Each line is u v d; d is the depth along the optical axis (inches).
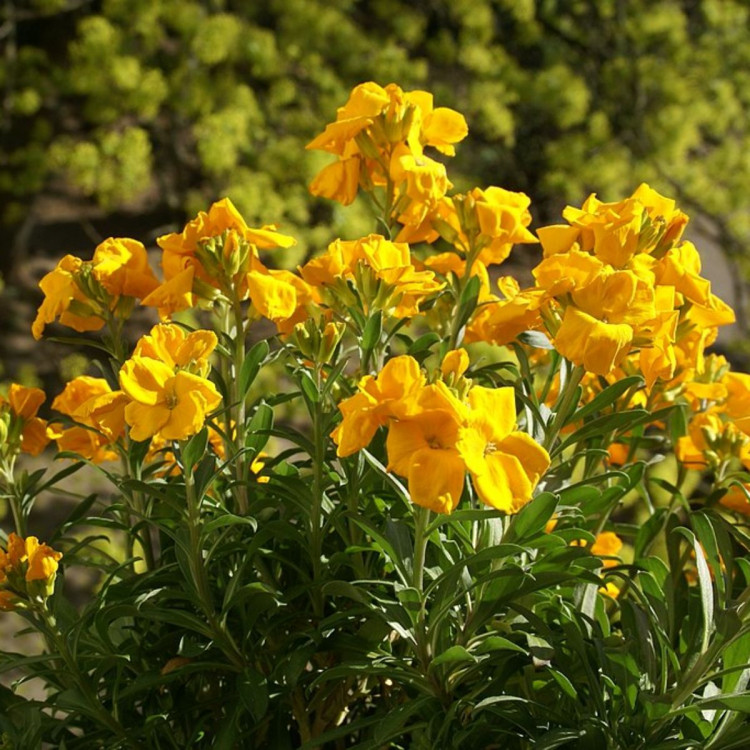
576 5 79.9
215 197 73.2
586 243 16.5
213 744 16.7
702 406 20.2
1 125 73.3
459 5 74.0
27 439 18.8
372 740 16.1
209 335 15.9
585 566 16.4
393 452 14.5
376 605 16.7
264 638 17.0
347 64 73.4
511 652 16.1
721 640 15.4
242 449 16.5
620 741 15.7
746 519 19.1
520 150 79.0
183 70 68.1
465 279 18.4
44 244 74.9
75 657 17.0
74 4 72.2
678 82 74.6
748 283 77.9
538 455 14.7
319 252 62.7
